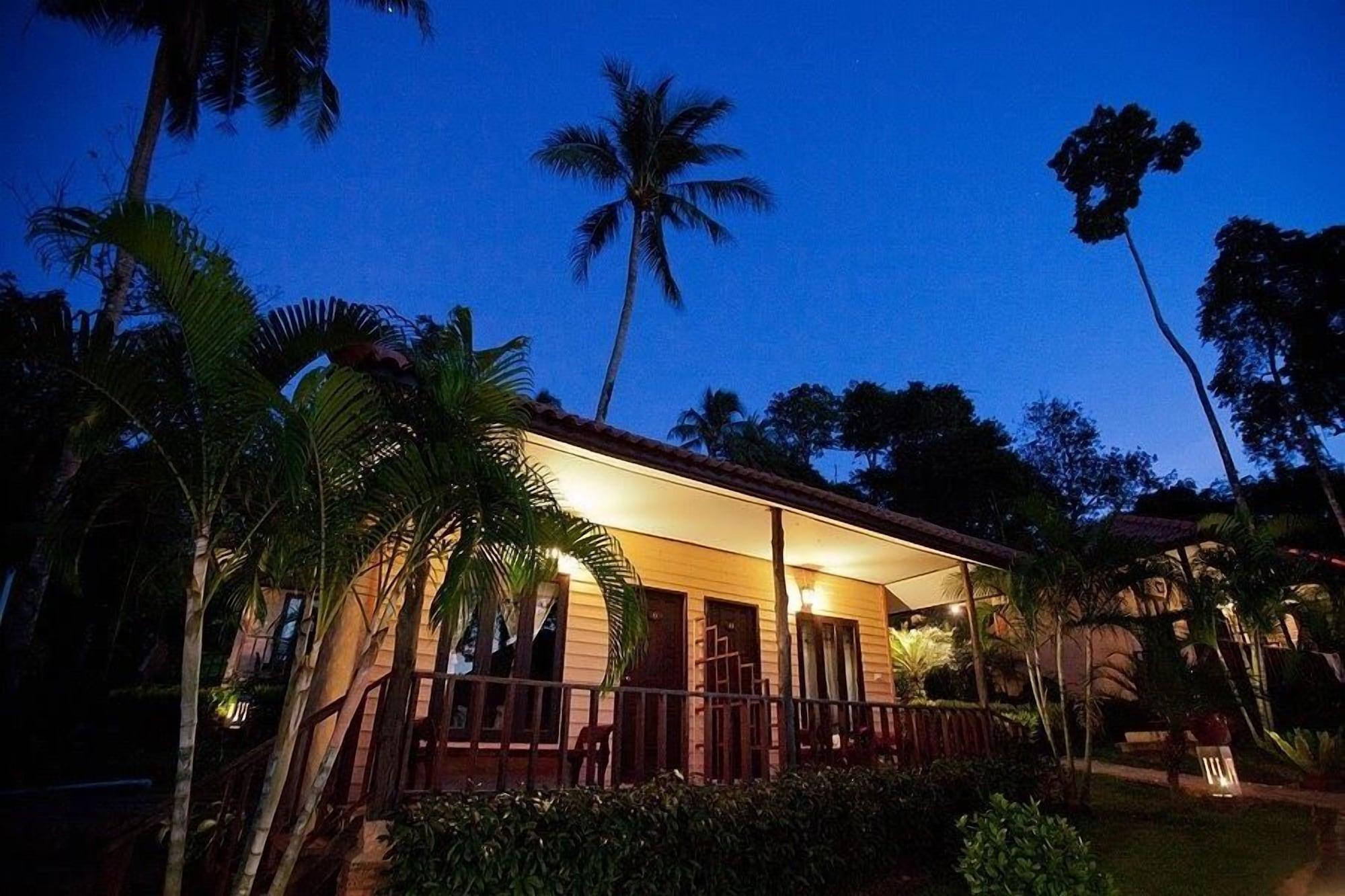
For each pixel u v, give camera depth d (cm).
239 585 429
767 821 577
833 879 612
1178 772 1096
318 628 383
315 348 443
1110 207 2319
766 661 1042
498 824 453
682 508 855
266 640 1270
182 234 333
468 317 431
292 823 502
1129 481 3578
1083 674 1597
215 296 341
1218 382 2202
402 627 493
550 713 824
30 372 391
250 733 1043
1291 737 1221
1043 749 1299
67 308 347
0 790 748
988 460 3153
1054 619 964
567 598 879
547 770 786
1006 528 3045
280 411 352
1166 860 713
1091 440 3656
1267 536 1289
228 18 1337
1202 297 2202
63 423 437
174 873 324
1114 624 992
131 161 1138
